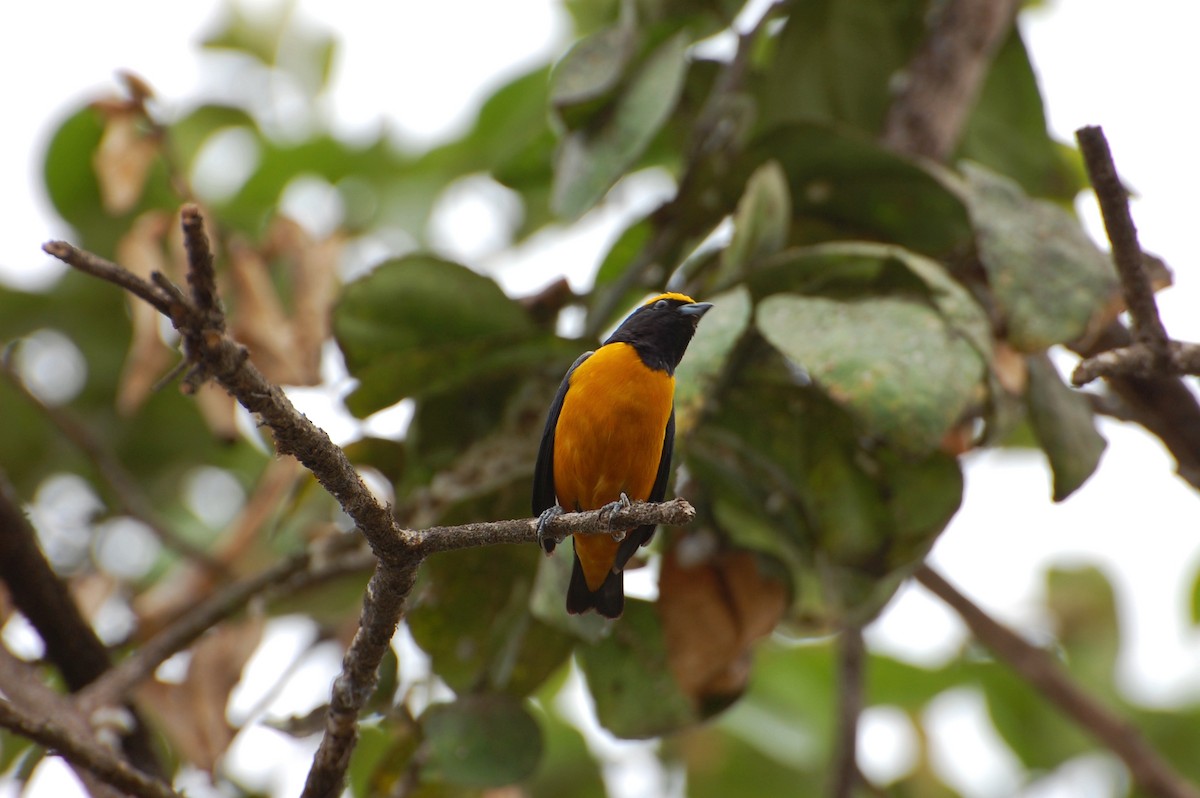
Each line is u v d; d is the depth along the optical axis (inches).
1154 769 542.6
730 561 416.5
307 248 449.7
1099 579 652.1
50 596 397.7
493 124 677.9
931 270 362.3
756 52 589.9
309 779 298.7
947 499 393.1
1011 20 531.8
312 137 669.3
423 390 407.2
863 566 403.9
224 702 429.4
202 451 652.7
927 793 664.4
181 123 656.4
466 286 390.6
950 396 334.6
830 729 644.1
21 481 624.7
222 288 446.9
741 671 415.2
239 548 499.8
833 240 447.8
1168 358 330.6
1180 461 454.6
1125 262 327.0
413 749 444.5
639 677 426.3
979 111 547.5
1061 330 364.2
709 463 420.2
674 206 449.1
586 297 451.8
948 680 681.0
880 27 512.1
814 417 402.3
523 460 415.5
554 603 384.2
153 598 507.8
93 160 580.4
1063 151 575.5
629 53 423.5
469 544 265.7
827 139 406.9
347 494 245.1
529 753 422.6
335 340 394.9
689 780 650.2
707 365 350.0
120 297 636.1
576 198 420.8
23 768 406.6
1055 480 382.3
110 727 423.2
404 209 682.2
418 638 422.9
